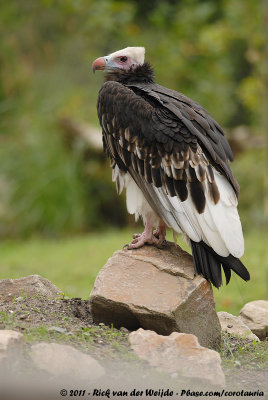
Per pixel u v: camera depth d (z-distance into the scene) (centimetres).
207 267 847
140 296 831
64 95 2634
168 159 880
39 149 2422
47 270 1680
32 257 1859
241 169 2380
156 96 916
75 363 696
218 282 841
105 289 840
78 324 841
